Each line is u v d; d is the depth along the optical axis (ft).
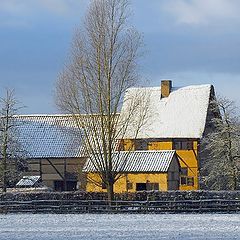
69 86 374.63
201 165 482.69
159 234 242.37
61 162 479.82
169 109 511.81
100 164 368.68
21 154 414.62
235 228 264.11
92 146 372.38
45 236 238.27
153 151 452.35
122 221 303.07
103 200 365.61
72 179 476.54
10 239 228.63
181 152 489.67
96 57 368.27
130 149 394.52
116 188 444.55
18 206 367.86
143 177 441.68
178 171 455.63
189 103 510.58
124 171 401.08
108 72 367.04
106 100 367.45
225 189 428.56
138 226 276.00
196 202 360.28
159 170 437.58
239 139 421.59
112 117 367.86
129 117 380.99
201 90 514.27
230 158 420.36
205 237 231.30
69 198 372.79
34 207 367.25
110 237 233.35
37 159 482.69
